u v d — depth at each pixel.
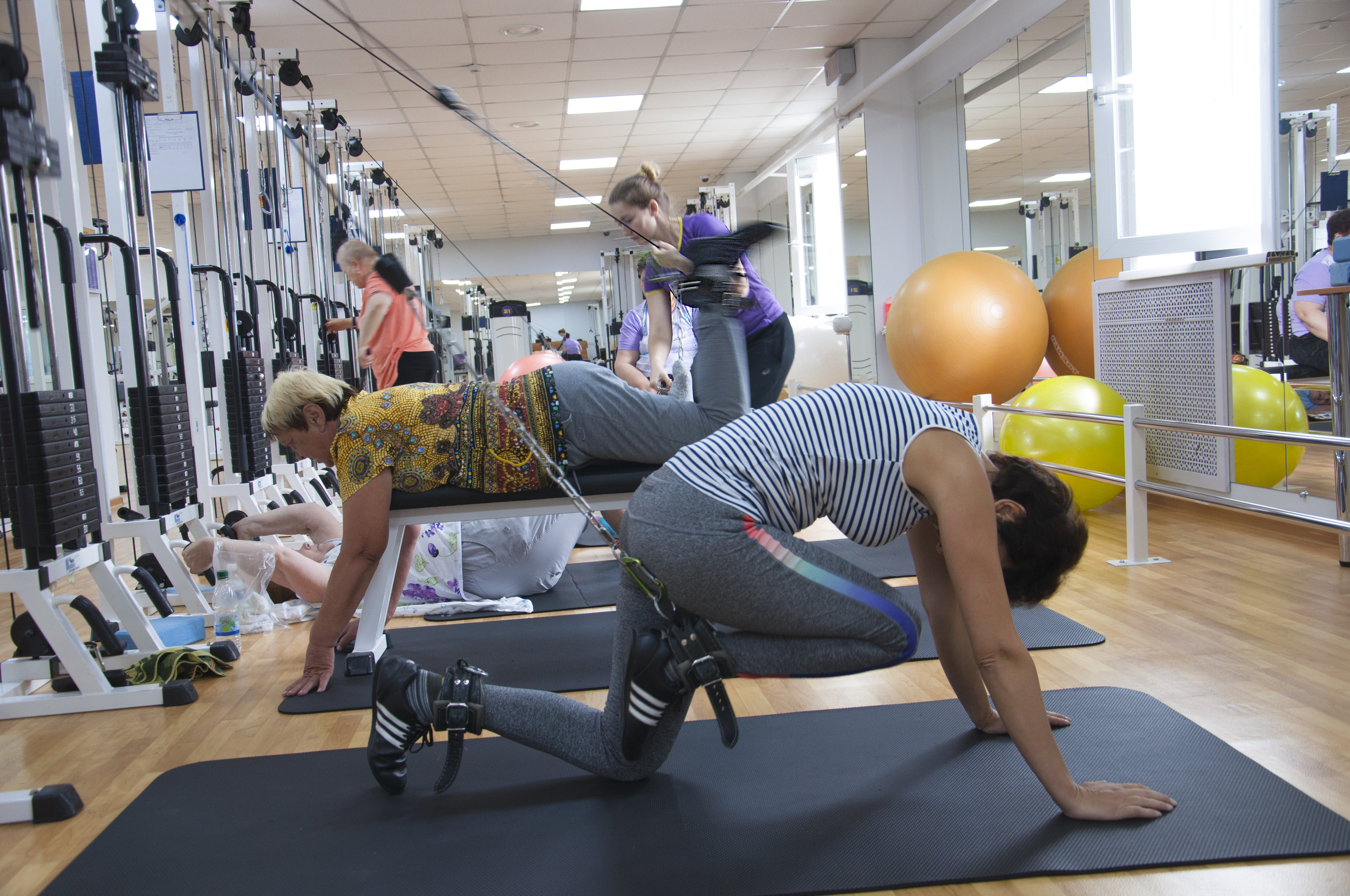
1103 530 3.91
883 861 1.37
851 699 2.11
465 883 1.37
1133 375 4.33
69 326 2.47
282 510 3.33
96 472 2.57
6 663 2.40
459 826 1.56
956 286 5.28
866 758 1.75
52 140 1.57
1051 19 5.82
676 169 12.06
